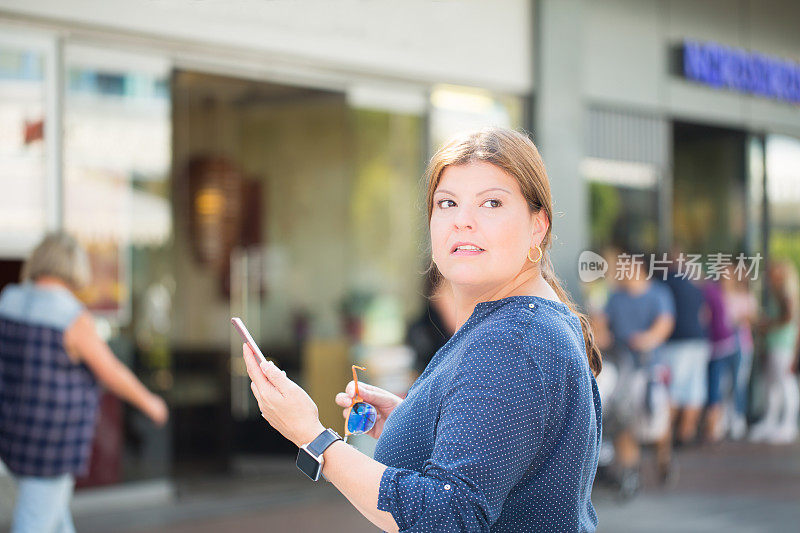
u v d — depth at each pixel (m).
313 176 11.21
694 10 11.62
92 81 7.64
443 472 1.92
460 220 2.14
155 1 7.65
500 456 1.93
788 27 12.78
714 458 10.76
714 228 12.19
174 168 11.66
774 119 12.65
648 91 11.17
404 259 10.08
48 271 5.41
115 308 8.01
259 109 11.47
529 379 2.00
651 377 8.95
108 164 7.82
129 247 8.07
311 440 2.05
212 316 11.58
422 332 9.78
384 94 9.28
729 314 11.58
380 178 10.30
